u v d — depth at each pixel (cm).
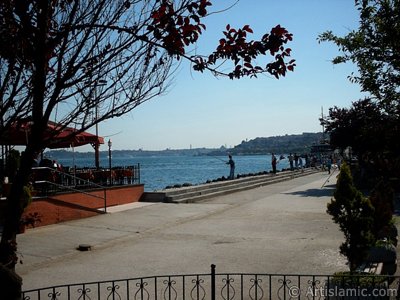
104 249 1180
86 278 898
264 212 1845
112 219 1642
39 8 380
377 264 877
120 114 435
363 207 706
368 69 555
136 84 437
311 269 927
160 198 2169
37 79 386
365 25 552
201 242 1255
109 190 1961
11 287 381
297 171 4725
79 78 405
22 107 407
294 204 2080
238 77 446
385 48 543
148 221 1612
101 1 404
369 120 585
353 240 704
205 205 2083
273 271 920
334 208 721
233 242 1245
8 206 400
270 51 431
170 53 427
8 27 383
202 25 417
